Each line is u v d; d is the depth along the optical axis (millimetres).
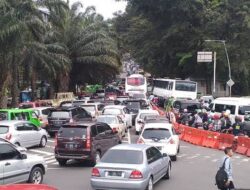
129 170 14164
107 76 71625
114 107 37438
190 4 68125
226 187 12828
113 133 22734
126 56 101938
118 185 14148
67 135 20641
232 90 73938
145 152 15070
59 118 32312
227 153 12992
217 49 65750
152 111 35844
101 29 68125
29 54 46906
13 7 41156
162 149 21531
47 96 67000
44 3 51531
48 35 55875
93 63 66812
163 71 77938
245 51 66688
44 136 27812
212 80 73812
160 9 70438
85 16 68312
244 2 67500
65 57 57094
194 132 31734
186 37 71188
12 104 45500
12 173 14570
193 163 22141
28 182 15453
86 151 20391
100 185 14297
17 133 24891
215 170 20031
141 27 80188
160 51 74562
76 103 44125
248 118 30844
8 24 39719
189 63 71562
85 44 65938
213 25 68500
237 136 26812
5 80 43344
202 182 17156
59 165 21172
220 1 71062
